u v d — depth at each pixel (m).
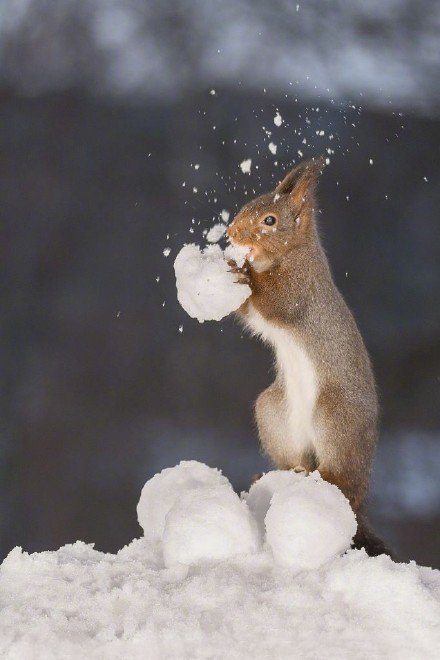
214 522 5.46
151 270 21.06
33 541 18.17
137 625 4.92
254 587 5.16
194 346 19.89
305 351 7.14
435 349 20.41
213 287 6.51
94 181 22.09
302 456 7.31
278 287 7.06
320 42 22.19
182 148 22.06
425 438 19.67
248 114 21.92
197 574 5.38
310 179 7.07
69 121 22.69
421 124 21.73
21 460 18.95
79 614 5.07
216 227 7.07
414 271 21.11
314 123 21.33
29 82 23.05
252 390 19.36
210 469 6.13
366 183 21.27
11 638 4.87
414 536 17.83
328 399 7.06
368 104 21.75
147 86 23.11
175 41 23.09
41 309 20.78
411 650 4.83
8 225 21.53
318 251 7.18
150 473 18.59
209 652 4.80
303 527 5.31
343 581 5.07
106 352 20.14
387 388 20.11
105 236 21.53
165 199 21.78
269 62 22.28
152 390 19.69
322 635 4.87
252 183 21.00
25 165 22.14
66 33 23.25
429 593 5.02
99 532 18.22
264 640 4.85
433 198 21.48
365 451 7.08
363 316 20.75
